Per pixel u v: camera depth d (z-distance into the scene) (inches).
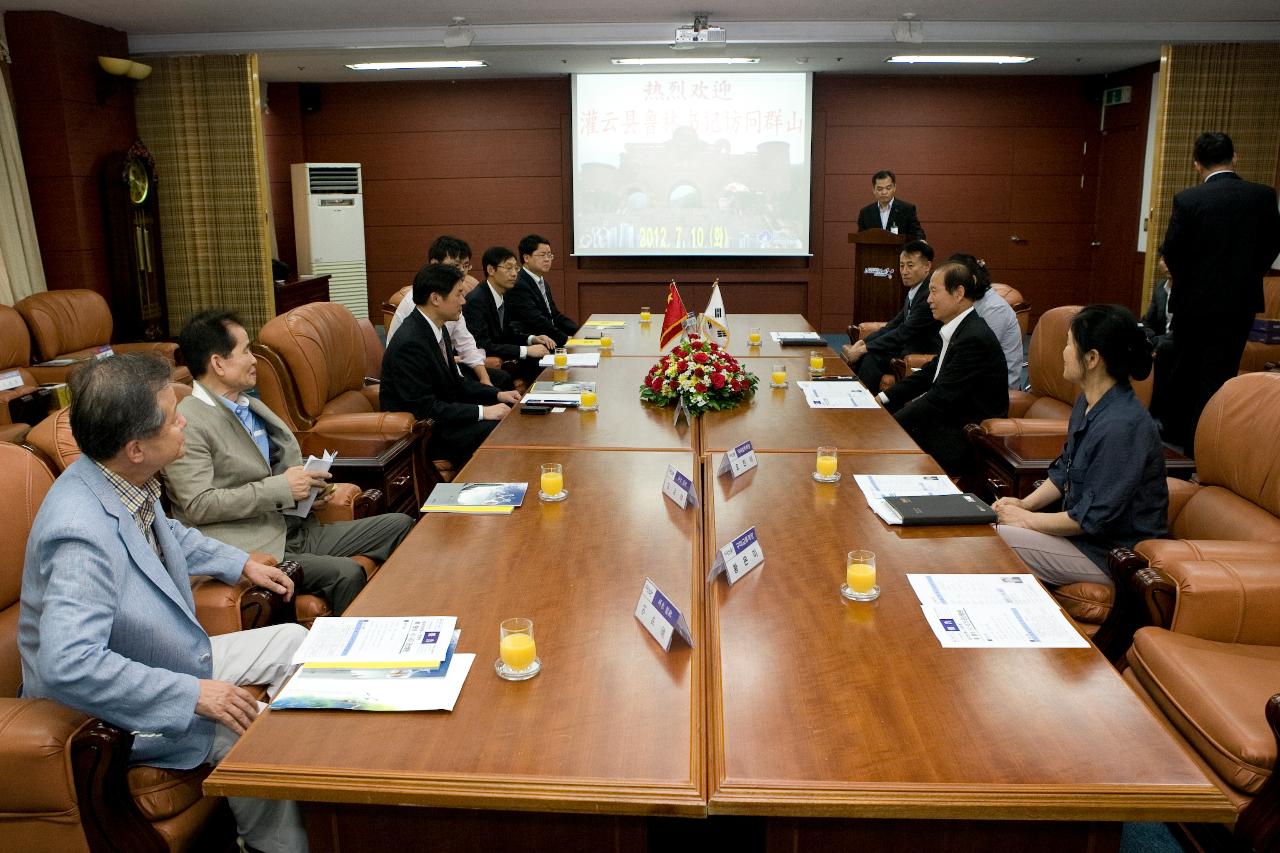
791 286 372.2
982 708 60.0
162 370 70.9
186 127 291.7
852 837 55.6
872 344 204.7
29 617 69.6
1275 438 96.6
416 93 364.8
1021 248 366.9
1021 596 75.5
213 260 301.9
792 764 54.6
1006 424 138.6
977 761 54.7
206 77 288.5
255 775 54.6
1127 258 341.1
